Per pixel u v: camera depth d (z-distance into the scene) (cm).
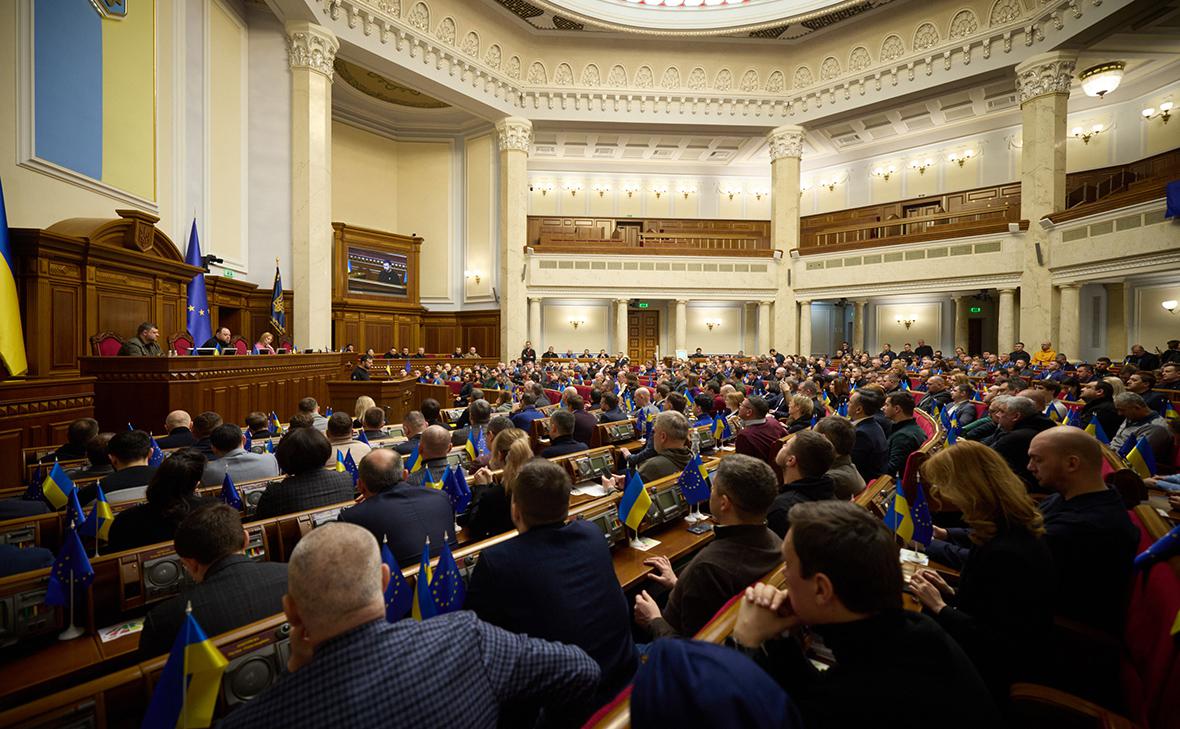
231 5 1129
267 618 154
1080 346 1504
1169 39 1374
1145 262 1125
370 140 1842
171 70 946
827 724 106
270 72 1194
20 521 249
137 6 862
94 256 695
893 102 1677
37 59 680
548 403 766
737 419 605
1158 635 154
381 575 114
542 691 125
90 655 182
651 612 199
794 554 116
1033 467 216
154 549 212
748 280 1867
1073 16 1311
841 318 2206
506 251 1764
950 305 1898
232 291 1125
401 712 98
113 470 354
